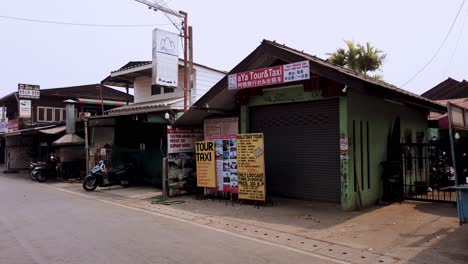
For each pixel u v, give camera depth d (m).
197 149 11.95
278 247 6.44
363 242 6.63
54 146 20.69
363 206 9.73
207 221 8.65
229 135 11.12
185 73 16.08
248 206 10.21
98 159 18.00
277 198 11.20
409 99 10.51
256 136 10.29
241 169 10.62
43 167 18.75
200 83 19.89
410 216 8.57
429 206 9.76
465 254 5.80
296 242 6.75
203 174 11.80
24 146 27.59
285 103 11.06
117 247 6.44
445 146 11.01
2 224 8.37
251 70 10.78
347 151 9.29
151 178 15.63
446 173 12.45
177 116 14.86
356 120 9.70
